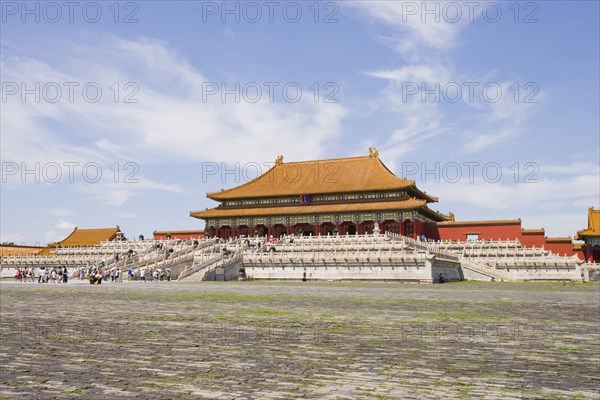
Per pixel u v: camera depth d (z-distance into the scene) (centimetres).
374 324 2175
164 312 2684
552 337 1822
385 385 1111
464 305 3195
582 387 1100
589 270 9669
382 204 11975
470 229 11906
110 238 14525
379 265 7275
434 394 1038
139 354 1475
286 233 12962
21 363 1345
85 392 1044
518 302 3462
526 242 11494
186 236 13775
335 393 1042
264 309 2864
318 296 4016
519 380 1165
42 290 4931
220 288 5269
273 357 1434
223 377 1184
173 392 1045
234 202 13562
